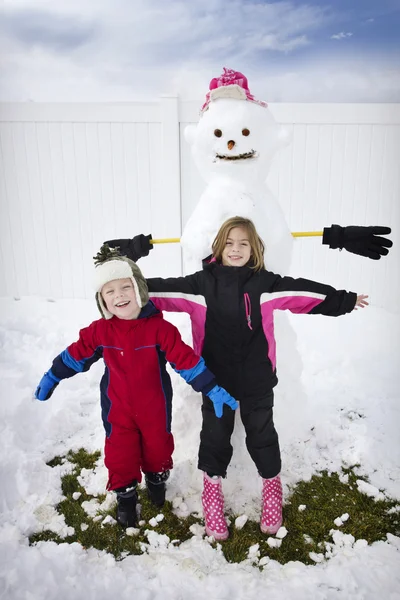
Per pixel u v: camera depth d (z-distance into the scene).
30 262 4.54
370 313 4.34
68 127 4.15
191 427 2.41
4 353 3.53
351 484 2.29
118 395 1.96
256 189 2.38
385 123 4.00
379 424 2.71
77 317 4.23
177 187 4.22
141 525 2.06
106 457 2.02
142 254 2.44
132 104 4.07
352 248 2.39
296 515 2.11
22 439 2.55
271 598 1.71
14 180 4.30
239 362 1.99
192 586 1.77
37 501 2.17
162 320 1.98
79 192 4.33
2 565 1.82
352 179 4.18
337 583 1.77
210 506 2.00
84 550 1.92
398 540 1.97
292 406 2.53
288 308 2.04
